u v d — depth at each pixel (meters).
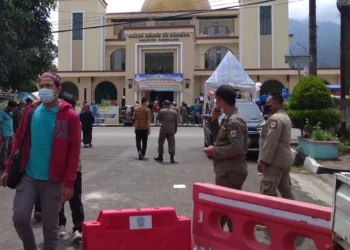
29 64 13.27
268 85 38.66
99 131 26.52
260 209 3.96
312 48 16.33
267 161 5.84
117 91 40.44
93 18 44.97
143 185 9.43
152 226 4.00
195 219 4.64
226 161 5.08
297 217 3.69
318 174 10.91
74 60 45.09
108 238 3.86
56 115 4.36
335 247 3.27
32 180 4.34
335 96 17.44
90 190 8.88
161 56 38.31
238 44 43.50
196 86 39.22
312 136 12.59
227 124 5.07
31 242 4.34
